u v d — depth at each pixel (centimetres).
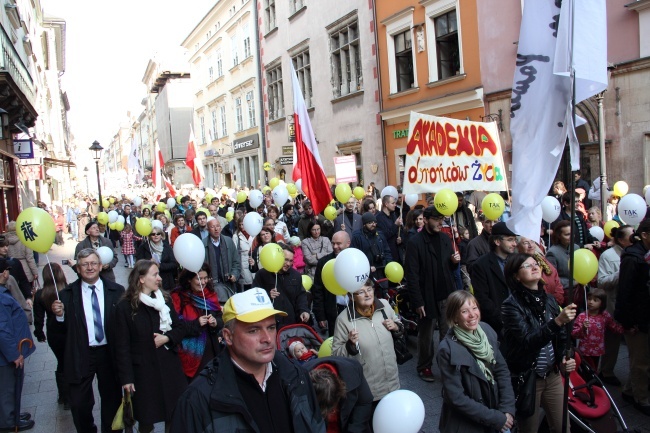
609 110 1134
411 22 1666
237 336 221
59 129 4288
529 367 365
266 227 781
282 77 2691
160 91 6053
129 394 409
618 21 1107
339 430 304
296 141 920
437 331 771
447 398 330
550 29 427
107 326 443
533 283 375
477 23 1420
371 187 1664
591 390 403
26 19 2330
